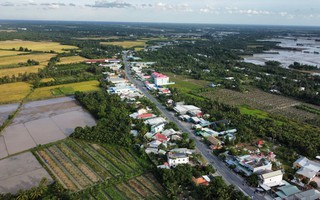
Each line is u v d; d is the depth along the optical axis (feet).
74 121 411.54
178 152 292.40
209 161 291.58
